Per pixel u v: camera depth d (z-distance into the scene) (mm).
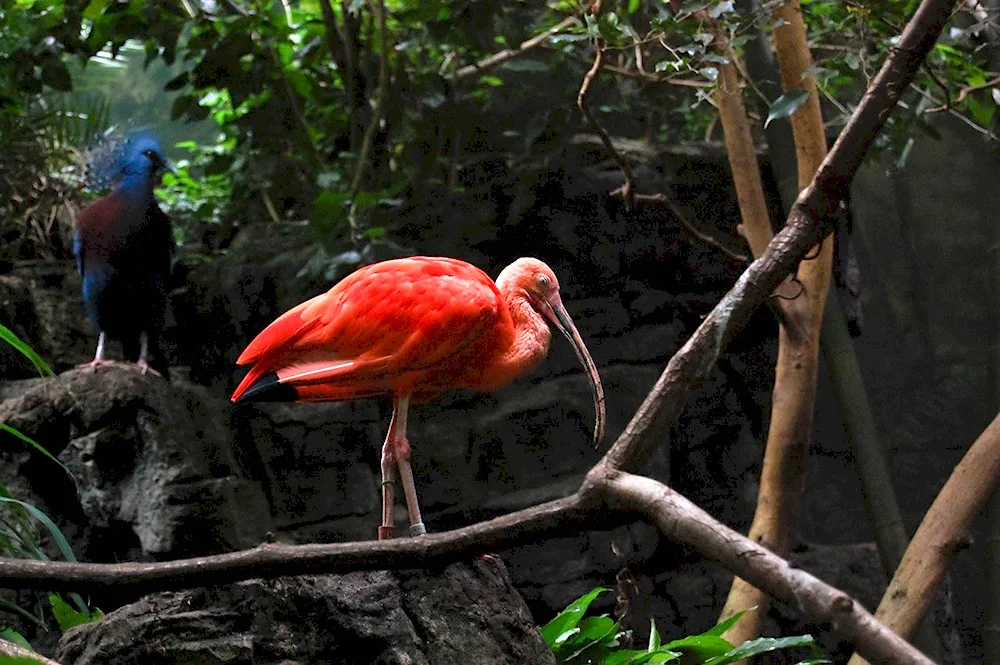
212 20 7410
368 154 7609
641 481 2770
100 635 3230
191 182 8602
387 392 4109
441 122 7910
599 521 2883
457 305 3967
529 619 3777
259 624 3299
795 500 6078
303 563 3059
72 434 6316
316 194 8133
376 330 3920
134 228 6453
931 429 10328
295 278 7328
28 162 7734
